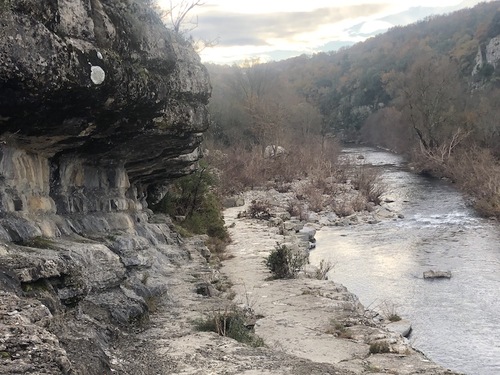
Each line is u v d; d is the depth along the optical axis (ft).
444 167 144.15
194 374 19.47
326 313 36.96
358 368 24.95
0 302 15.81
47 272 19.30
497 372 36.35
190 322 26.99
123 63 24.08
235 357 21.85
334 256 69.72
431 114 166.71
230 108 183.32
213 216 68.18
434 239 77.30
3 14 18.16
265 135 176.14
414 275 59.67
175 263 42.19
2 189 22.49
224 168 127.24
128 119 26.76
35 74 18.83
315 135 223.10
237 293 42.42
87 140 27.20
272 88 232.73
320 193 118.52
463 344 41.06
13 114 20.36
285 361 21.91
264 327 33.37
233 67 221.66
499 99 167.02
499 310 48.01
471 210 98.84
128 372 18.65
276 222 86.53
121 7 25.29
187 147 36.55
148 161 37.55
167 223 52.26
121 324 24.11
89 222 31.17
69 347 16.76
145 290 30.19
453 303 50.16
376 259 67.46
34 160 25.61
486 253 67.82
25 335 14.01
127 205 38.52
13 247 20.27
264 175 141.18
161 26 29.37
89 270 24.11
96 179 33.55
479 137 154.81
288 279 48.37
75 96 21.17
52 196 28.40
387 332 33.55
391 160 189.88
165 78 28.96
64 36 20.48
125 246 31.60
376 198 111.65
